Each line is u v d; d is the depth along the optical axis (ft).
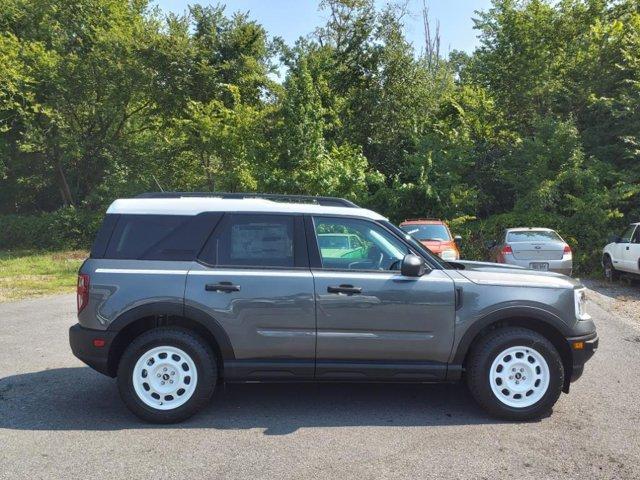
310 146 68.44
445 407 17.02
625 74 64.18
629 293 41.83
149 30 81.10
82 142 80.84
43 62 75.82
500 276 16.42
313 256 16.16
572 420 15.85
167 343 15.55
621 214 53.67
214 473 12.44
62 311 33.86
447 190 64.28
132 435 14.66
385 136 82.07
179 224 16.29
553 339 16.69
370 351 15.78
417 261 15.56
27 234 77.20
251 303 15.60
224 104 81.97
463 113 73.67
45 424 15.43
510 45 73.36
